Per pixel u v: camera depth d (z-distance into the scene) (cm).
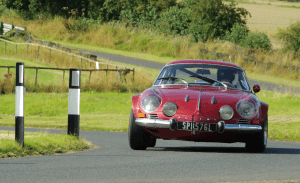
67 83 7862
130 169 1648
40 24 16862
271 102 6869
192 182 1412
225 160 1919
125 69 8769
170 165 1755
